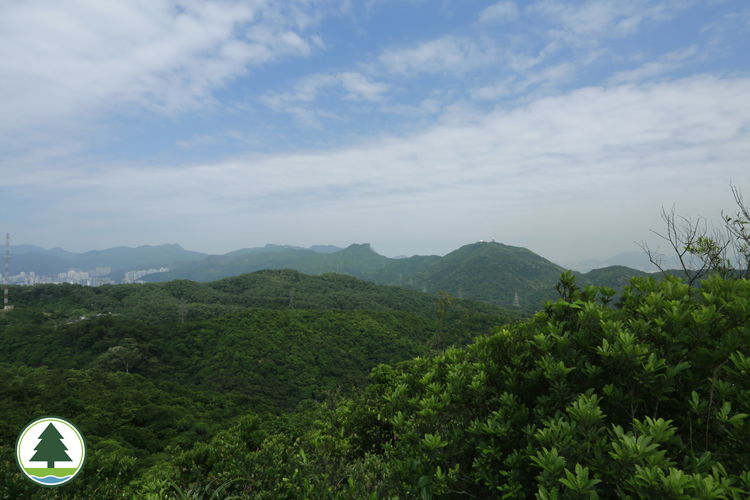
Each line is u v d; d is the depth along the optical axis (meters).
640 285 2.80
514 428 2.39
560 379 2.26
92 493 4.18
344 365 64.69
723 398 1.90
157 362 61.12
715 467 1.57
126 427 28.69
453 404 2.99
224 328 72.50
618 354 2.05
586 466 1.81
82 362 57.94
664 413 2.09
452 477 2.39
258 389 55.50
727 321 2.08
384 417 4.29
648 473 1.47
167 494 3.76
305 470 3.29
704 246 4.19
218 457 4.21
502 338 3.08
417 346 71.88
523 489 2.14
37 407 30.97
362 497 2.49
